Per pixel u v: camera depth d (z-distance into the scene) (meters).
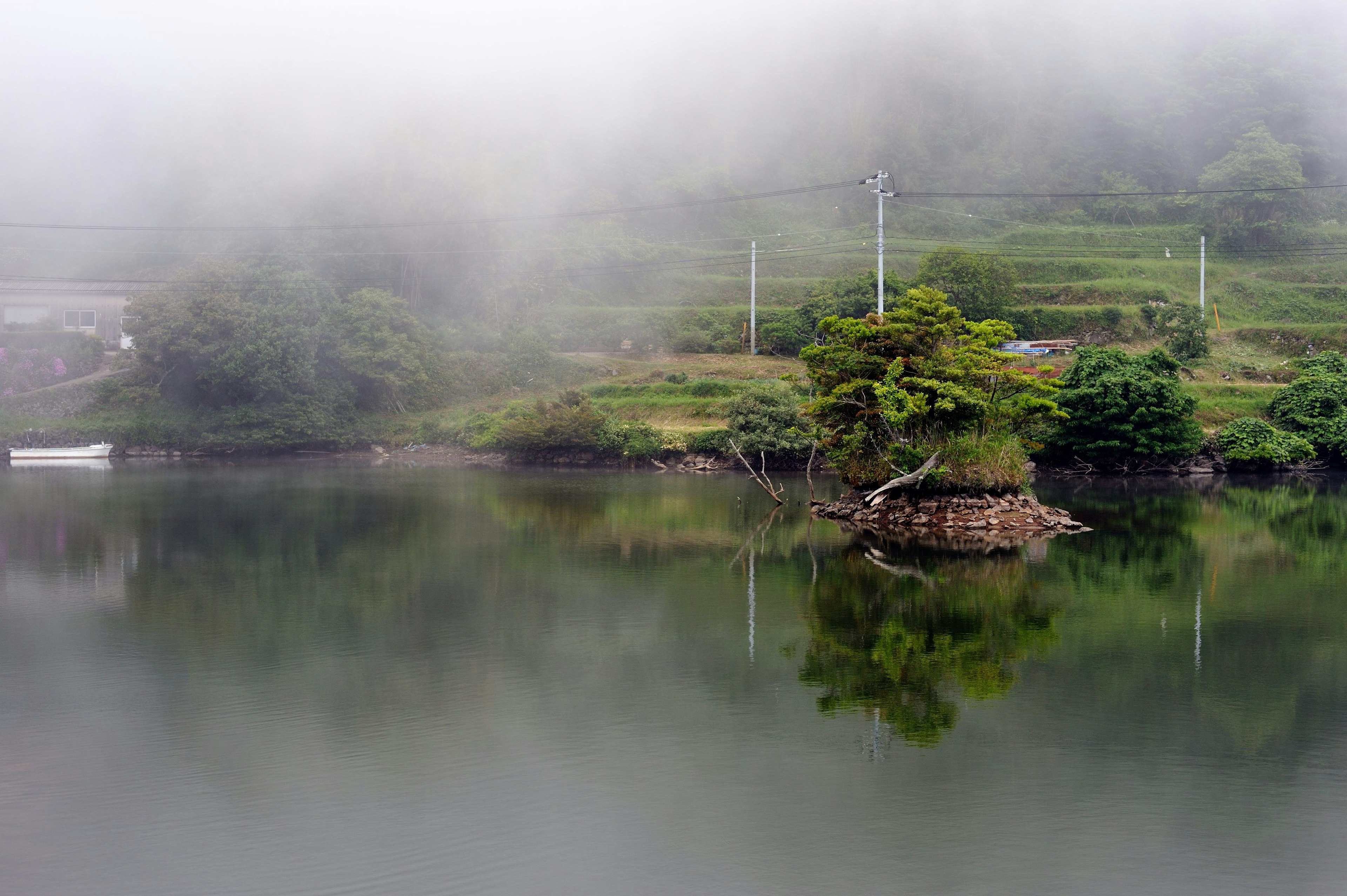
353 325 78.25
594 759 14.08
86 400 77.50
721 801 12.73
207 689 17.19
